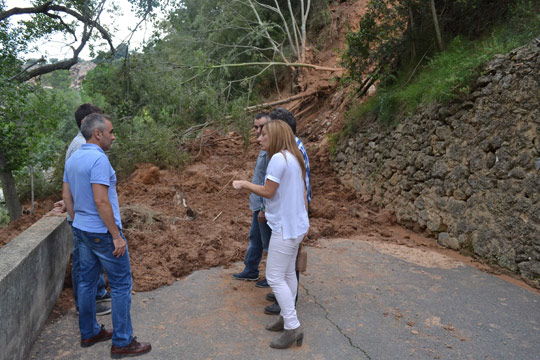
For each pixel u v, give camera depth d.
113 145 10.30
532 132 4.61
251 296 4.28
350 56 8.52
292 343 3.36
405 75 7.99
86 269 3.21
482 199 5.29
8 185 10.38
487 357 3.19
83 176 3.04
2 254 3.14
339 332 3.56
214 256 5.29
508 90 4.92
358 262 5.29
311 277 4.79
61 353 3.22
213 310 3.96
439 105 6.05
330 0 15.11
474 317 3.83
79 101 26.69
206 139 11.66
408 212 6.79
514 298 4.24
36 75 12.22
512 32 5.87
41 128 11.20
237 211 7.41
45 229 3.96
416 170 6.59
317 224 6.71
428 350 3.28
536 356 3.20
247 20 14.05
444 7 7.57
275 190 3.21
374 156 7.86
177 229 6.20
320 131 11.34
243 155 11.12
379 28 7.99
